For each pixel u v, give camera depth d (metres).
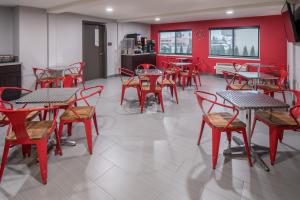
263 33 8.95
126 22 10.60
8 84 6.07
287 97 6.44
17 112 2.24
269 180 2.47
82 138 3.57
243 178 2.50
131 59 10.28
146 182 2.43
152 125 4.16
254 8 6.60
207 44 10.43
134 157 2.98
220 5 6.82
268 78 5.01
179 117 4.62
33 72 7.00
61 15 7.72
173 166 2.75
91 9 7.46
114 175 2.56
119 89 7.45
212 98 6.26
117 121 4.38
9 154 3.03
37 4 6.44
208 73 10.58
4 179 2.47
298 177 2.52
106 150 3.17
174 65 7.70
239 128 2.72
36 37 7.03
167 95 6.56
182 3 6.51
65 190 2.30
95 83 8.58
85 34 8.87
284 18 4.77
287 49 8.27
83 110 3.30
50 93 3.21
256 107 2.56
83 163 2.82
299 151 3.13
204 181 2.45
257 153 3.03
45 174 2.41
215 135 2.71
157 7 7.14
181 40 11.41
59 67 7.27
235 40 9.84
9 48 6.76
